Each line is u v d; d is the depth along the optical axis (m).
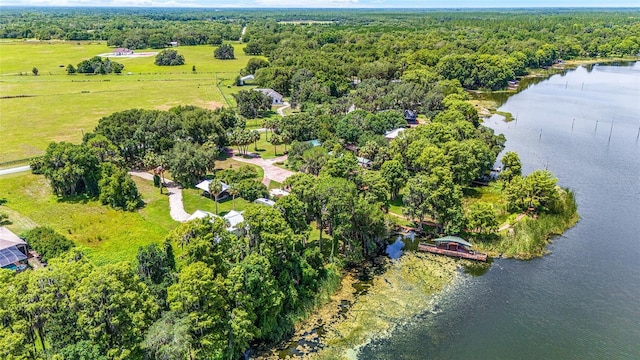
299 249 64.06
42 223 79.19
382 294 64.31
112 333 44.06
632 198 93.69
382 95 154.50
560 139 132.25
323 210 69.25
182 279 48.56
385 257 73.75
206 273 48.97
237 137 114.75
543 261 72.00
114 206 86.00
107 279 43.84
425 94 156.00
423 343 54.97
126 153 107.25
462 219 76.31
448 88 165.50
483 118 155.00
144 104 169.12
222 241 53.50
